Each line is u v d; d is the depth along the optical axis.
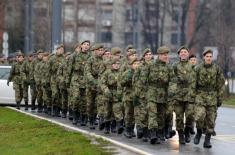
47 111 34.25
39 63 34.56
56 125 28.67
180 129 23.61
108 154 20.73
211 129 22.88
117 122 25.92
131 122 25.12
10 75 37.12
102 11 153.75
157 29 121.62
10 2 95.94
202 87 22.70
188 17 123.94
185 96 23.34
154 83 23.28
